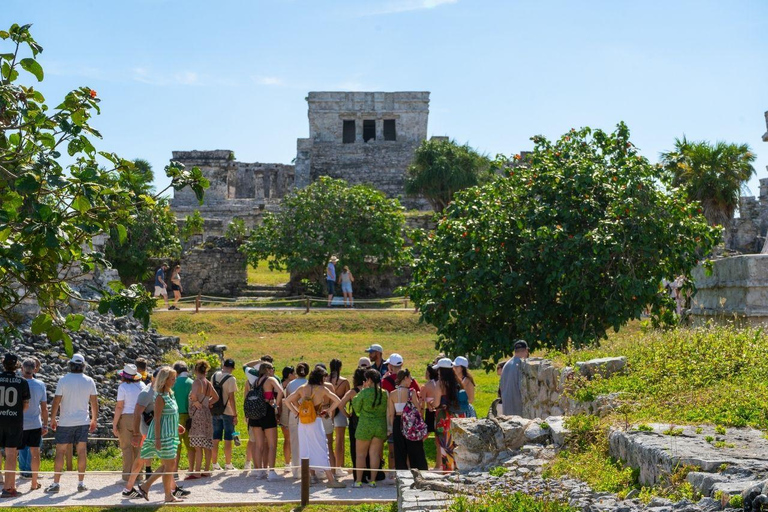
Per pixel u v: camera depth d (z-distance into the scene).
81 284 22.50
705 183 33.06
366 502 10.70
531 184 17.81
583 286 16.80
